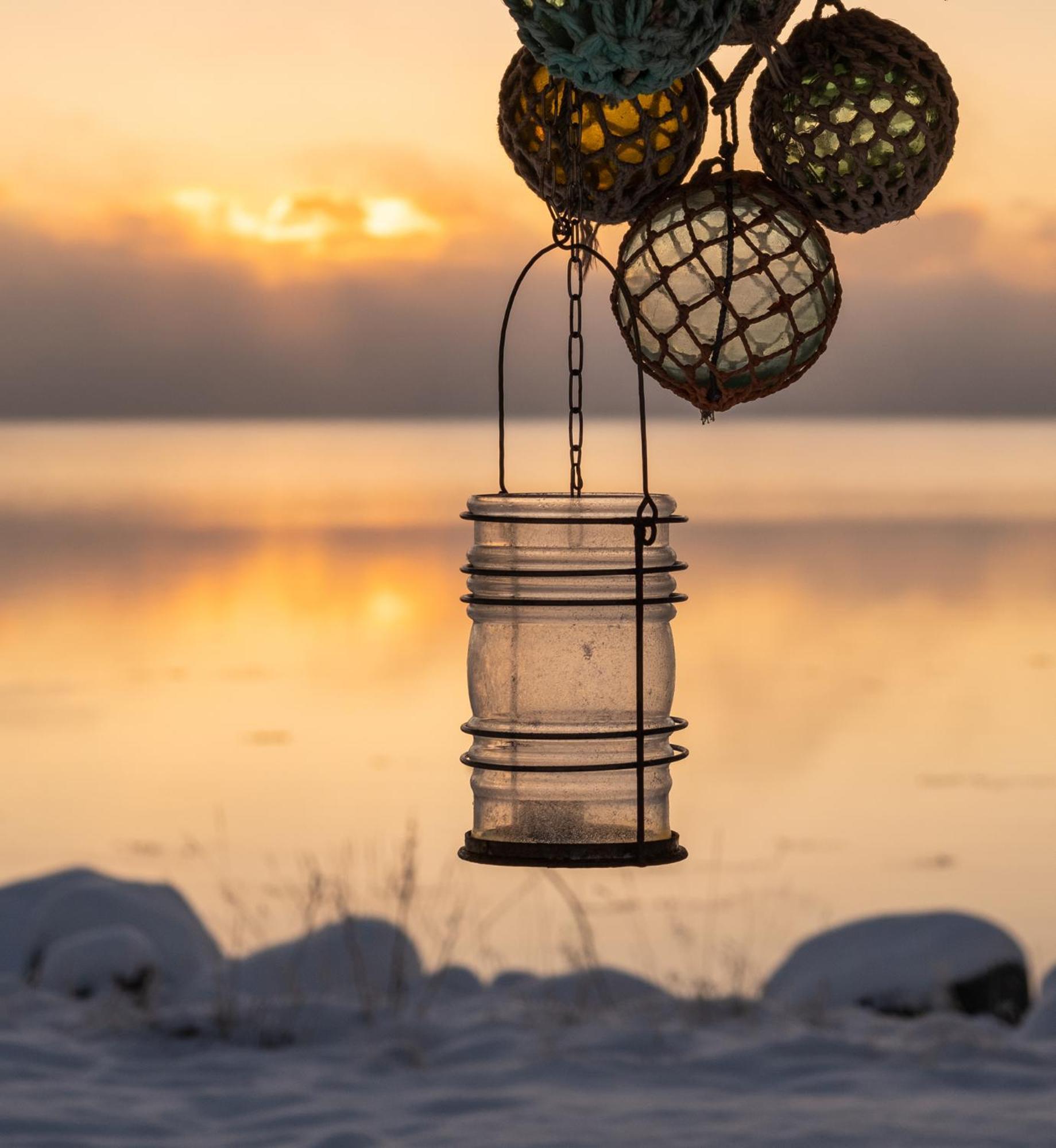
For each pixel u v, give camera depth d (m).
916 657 34.25
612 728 3.20
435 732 26.67
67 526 76.50
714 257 3.37
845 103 3.38
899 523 78.50
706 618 40.59
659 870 16.36
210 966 10.82
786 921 14.78
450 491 122.81
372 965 10.48
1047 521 81.19
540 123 3.52
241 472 166.62
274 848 18.08
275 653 35.94
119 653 35.38
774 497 108.94
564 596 3.16
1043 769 23.17
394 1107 8.43
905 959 10.40
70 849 18.34
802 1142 7.88
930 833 19.20
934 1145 7.79
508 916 14.23
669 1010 10.05
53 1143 7.86
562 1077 8.88
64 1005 10.10
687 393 3.47
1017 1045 9.38
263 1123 8.22
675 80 3.18
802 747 24.98
